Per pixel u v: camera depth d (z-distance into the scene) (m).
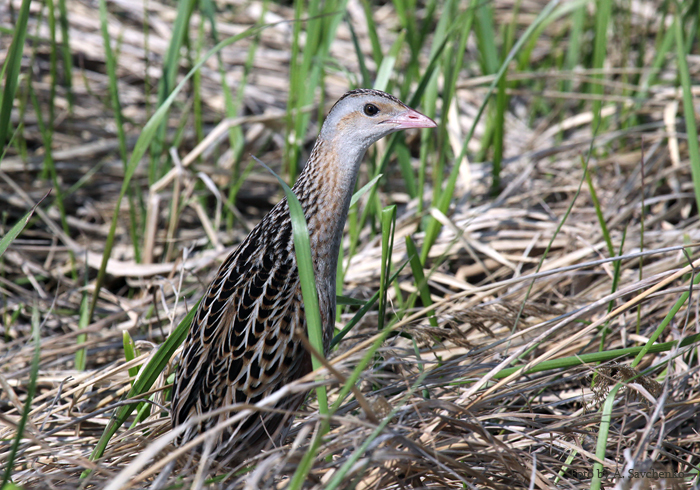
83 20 13.79
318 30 9.88
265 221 6.79
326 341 6.52
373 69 13.88
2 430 6.80
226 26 14.40
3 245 6.14
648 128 11.84
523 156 11.59
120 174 12.03
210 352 6.01
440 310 8.62
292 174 10.55
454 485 6.01
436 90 9.87
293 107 11.54
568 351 7.93
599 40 11.74
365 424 4.91
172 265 9.73
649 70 12.88
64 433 7.00
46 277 10.24
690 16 12.54
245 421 5.86
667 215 9.94
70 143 12.23
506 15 16.00
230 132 11.55
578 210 10.26
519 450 5.98
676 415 6.79
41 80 13.18
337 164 6.93
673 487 5.32
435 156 12.22
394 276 7.02
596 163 10.99
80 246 10.58
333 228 6.85
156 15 14.62
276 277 6.26
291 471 5.77
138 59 13.63
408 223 10.07
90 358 8.88
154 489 4.95
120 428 7.13
